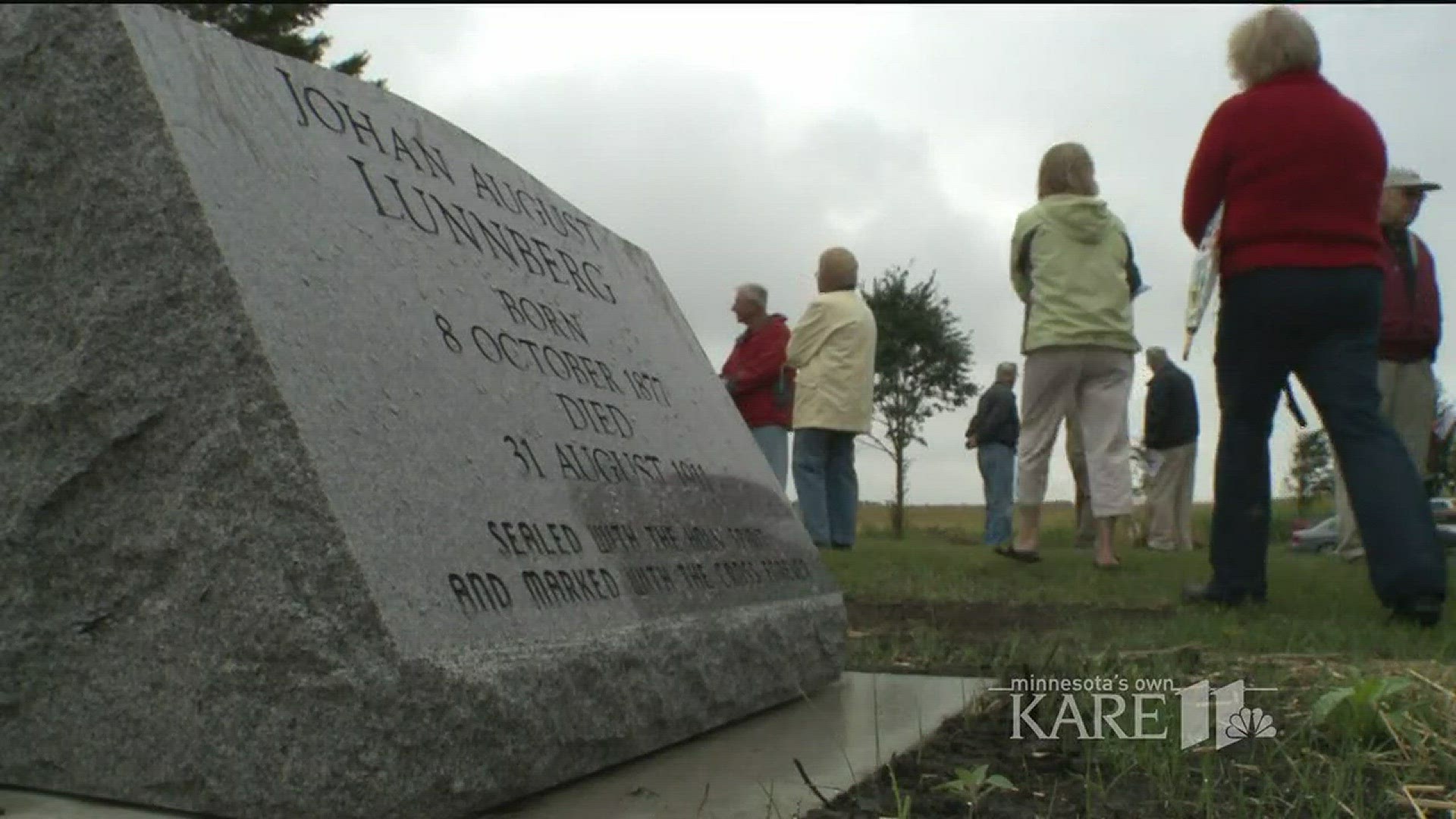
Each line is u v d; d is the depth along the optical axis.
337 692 2.40
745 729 3.48
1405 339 7.33
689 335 4.55
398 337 2.90
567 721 2.77
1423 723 3.27
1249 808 2.72
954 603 6.71
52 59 2.73
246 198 2.71
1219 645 4.97
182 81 2.74
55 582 2.65
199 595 2.52
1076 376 7.45
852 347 8.62
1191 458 12.24
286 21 23.77
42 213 2.74
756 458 4.42
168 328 2.60
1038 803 2.76
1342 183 5.50
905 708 3.78
